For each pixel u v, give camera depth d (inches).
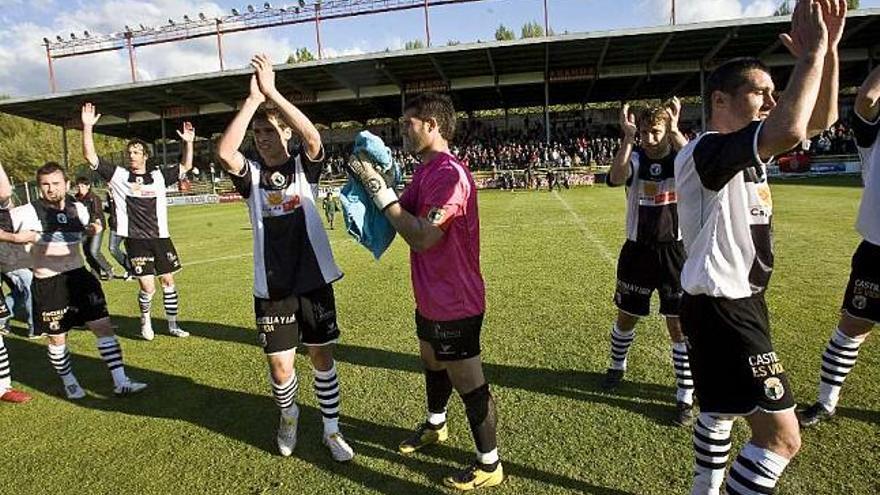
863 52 1112.8
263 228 130.4
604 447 130.0
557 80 1203.9
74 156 2005.4
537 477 119.8
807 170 989.8
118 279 397.4
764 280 90.2
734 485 87.1
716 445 96.1
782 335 193.9
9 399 176.6
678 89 1445.6
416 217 106.0
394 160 111.1
